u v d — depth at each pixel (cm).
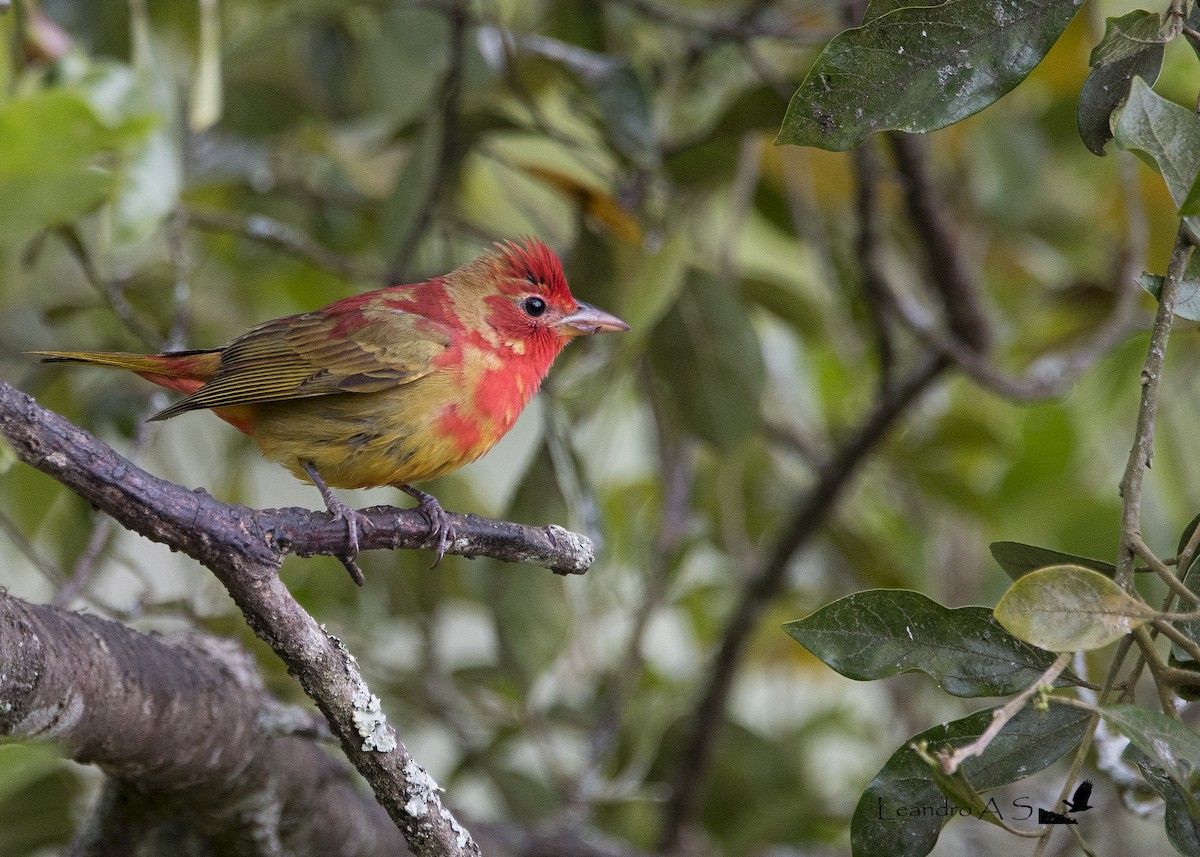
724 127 999
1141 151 498
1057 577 455
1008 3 526
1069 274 1352
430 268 1243
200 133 1177
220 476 1181
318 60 1232
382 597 1224
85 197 391
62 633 595
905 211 1112
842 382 1440
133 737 634
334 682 602
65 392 1073
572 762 1330
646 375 1136
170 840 757
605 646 1410
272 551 595
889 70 526
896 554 1332
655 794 1192
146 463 1162
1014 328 1352
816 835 1242
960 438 1254
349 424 884
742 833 1212
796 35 1002
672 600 1358
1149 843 1166
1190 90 1130
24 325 1066
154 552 1130
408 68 1213
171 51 1168
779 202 1271
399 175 1005
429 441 896
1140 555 472
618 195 1038
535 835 1020
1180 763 438
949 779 469
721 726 1173
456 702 1199
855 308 1318
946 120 527
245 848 746
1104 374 1305
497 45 1100
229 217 1027
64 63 746
